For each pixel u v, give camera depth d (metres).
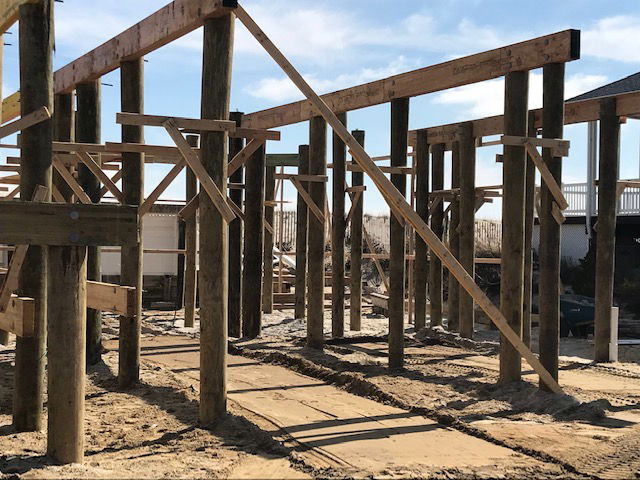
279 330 14.88
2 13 7.23
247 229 13.83
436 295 15.07
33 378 6.68
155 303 18.52
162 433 6.86
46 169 6.79
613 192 11.91
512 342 8.37
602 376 10.48
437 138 14.38
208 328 7.15
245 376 10.11
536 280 20.48
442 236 15.19
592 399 8.54
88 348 9.98
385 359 11.68
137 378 9.03
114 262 18.44
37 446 6.09
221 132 7.23
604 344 11.73
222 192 7.23
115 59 9.20
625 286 18.88
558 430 7.20
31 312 5.44
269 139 8.40
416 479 5.54
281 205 20.45
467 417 7.68
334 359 11.11
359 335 14.19
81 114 10.17
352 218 14.94
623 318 17.72
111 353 11.02
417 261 14.77
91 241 5.44
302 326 15.45
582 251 21.83
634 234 20.05
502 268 9.27
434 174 15.57
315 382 9.79
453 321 14.93
